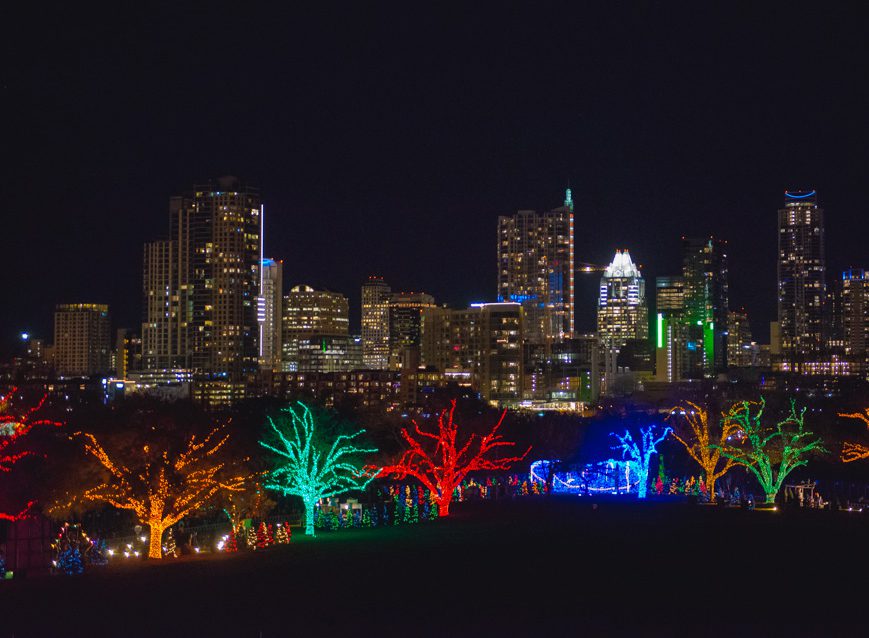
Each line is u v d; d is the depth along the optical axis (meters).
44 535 98.69
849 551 90.94
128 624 60.44
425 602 67.12
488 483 178.50
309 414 133.38
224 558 90.75
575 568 81.25
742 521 116.31
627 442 196.88
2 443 105.12
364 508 150.88
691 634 57.75
